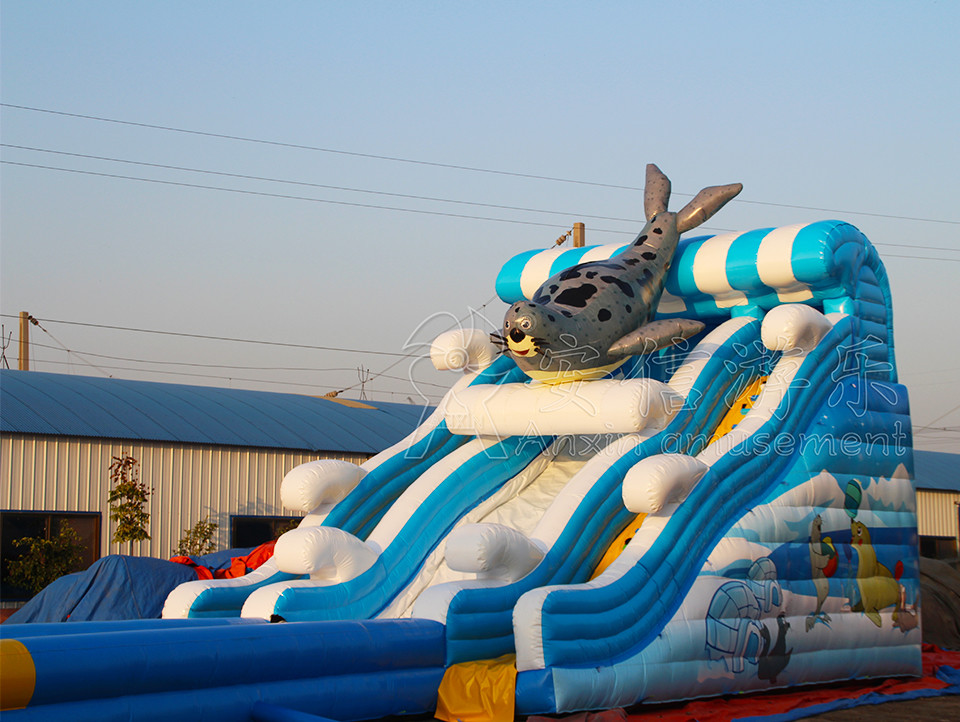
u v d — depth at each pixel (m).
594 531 7.85
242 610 7.63
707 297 9.62
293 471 8.43
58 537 15.79
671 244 9.43
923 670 9.52
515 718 6.59
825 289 9.13
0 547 15.38
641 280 8.91
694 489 7.63
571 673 6.54
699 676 7.28
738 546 7.72
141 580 9.73
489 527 7.09
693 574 7.47
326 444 18.64
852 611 8.58
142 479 16.72
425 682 6.78
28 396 17.11
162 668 5.62
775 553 7.95
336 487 8.44
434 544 8.40
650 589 7.14
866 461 8.95
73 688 5.28
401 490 8.92
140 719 5.49
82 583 9.74
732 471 7.95
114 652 5.46
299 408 20.45
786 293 9.26
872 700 8.16
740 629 7.58
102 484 16.31
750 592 7.71
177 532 16.92
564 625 6.61
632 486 7.35
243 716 5.91
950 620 12.26
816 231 8.91
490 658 7.10
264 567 8.32
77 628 6.65
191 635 5.85
